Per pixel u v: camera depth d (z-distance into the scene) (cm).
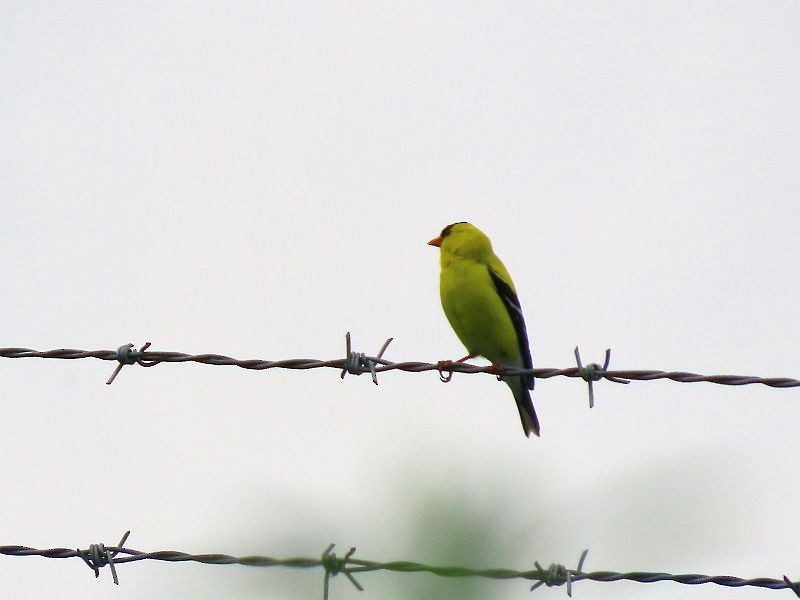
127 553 913
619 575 829
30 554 919
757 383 1000
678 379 1023
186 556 894
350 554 665
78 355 1034
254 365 1034
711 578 857
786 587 857
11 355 1025
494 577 612
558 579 817
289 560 694
